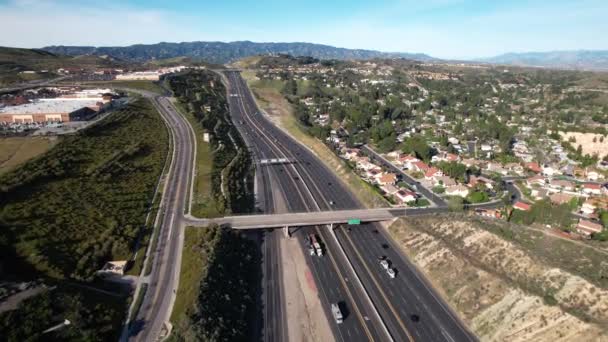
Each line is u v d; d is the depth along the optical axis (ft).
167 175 474.90
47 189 366.84
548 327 229.04
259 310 272.10
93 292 256.32
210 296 251.39
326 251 348.59
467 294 274.77
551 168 570.46
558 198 447.83
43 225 309.83
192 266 286.66
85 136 513.45
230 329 238.27
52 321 217.97
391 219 392.68
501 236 309.01
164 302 252.01
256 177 541.34
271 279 307.58
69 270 271.08
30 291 235.40
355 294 290.15
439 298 284.41
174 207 390.83
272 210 425.28
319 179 539.29
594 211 413.80
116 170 444.14
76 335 212.84
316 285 300.20
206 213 379.76
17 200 336.49
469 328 253.85
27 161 406.82
